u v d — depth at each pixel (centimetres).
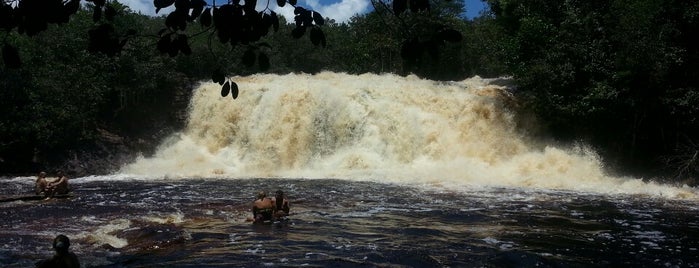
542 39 3047
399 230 1278
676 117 2591
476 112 2956
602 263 980
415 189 2084
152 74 3372
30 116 2916
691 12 2506
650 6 2553
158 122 3428
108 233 1215
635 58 2522
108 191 2042
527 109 3044
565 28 2905
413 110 2917
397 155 2833
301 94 3073
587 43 2817
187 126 3353
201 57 3844
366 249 1077
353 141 2922
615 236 1222
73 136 3080
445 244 1128
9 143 2894
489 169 2619
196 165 3014
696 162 2541
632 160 2756
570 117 2844
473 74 5588
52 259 727
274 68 4991
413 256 1020
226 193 1975
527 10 3222
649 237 1217
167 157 3206
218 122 3244
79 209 1580
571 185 2262
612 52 2764
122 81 3316
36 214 1488
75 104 3055
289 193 1962
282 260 985
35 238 1173
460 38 411
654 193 2062
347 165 2809
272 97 3125
